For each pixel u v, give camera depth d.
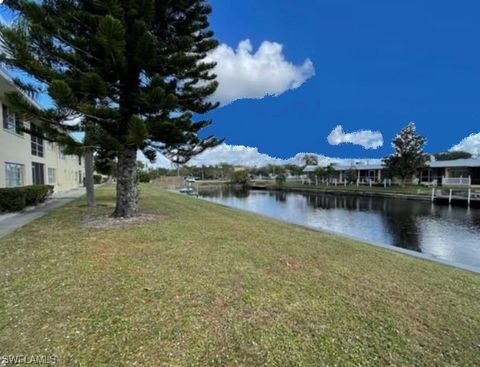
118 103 7.52
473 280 4.13
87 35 7.14
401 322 2.79
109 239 5.64
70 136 6.29
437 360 2.27
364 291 3.46
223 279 3.64
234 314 2.79
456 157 53.41
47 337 2.36
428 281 3.95
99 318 2.65
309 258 4.75
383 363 2.20
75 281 3.48
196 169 76.25
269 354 2.24
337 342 2.42
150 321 2.62
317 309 2.96
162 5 7.47
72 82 6.43
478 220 17.58
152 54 6.79
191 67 8.08
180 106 8.39
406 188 33.56
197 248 5.04
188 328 2.53
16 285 3.36
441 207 23.00
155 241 5.49
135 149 8.00
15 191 10.23
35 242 5.45
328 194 37.00
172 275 3.72
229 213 10.71
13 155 12.80
